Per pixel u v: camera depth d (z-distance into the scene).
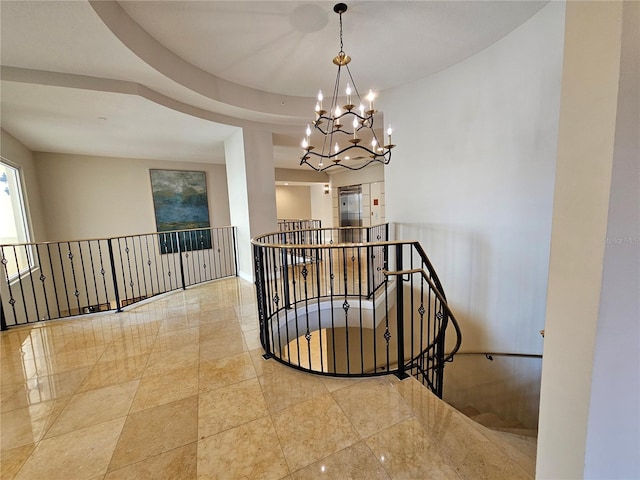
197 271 7.16
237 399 1.82
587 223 0.70
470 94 3.37
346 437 1.49
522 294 3.18
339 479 1.26
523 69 2.88
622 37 0.60
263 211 4.80
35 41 2.27
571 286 0.75
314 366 6.28
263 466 1.33
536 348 3.15
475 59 3.29
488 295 3.45
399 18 2.64
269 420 1.62
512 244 3.18
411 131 4.00
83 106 3.27
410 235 4.16
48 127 3.95
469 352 3.69
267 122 4.66
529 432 3.12
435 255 3.90
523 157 2.99
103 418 1.68
